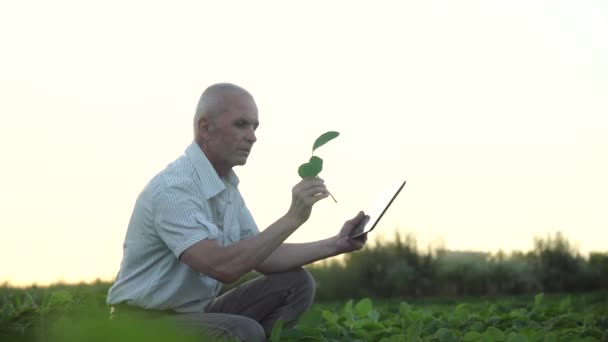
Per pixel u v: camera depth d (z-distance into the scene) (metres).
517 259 14.98
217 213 3.38
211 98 3.35
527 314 4.35
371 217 3.55
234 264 3.04
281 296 3.62
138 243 3.24
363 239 3.61
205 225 3.16
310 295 3.66
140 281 3.23
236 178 3.53
